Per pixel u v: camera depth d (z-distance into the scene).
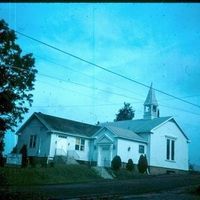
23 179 25.23
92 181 27.12
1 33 24.25
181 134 45.84
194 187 21.81
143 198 16.30
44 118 39.47
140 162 37.88
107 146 39.28
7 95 24.92
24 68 25.67
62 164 33.94
